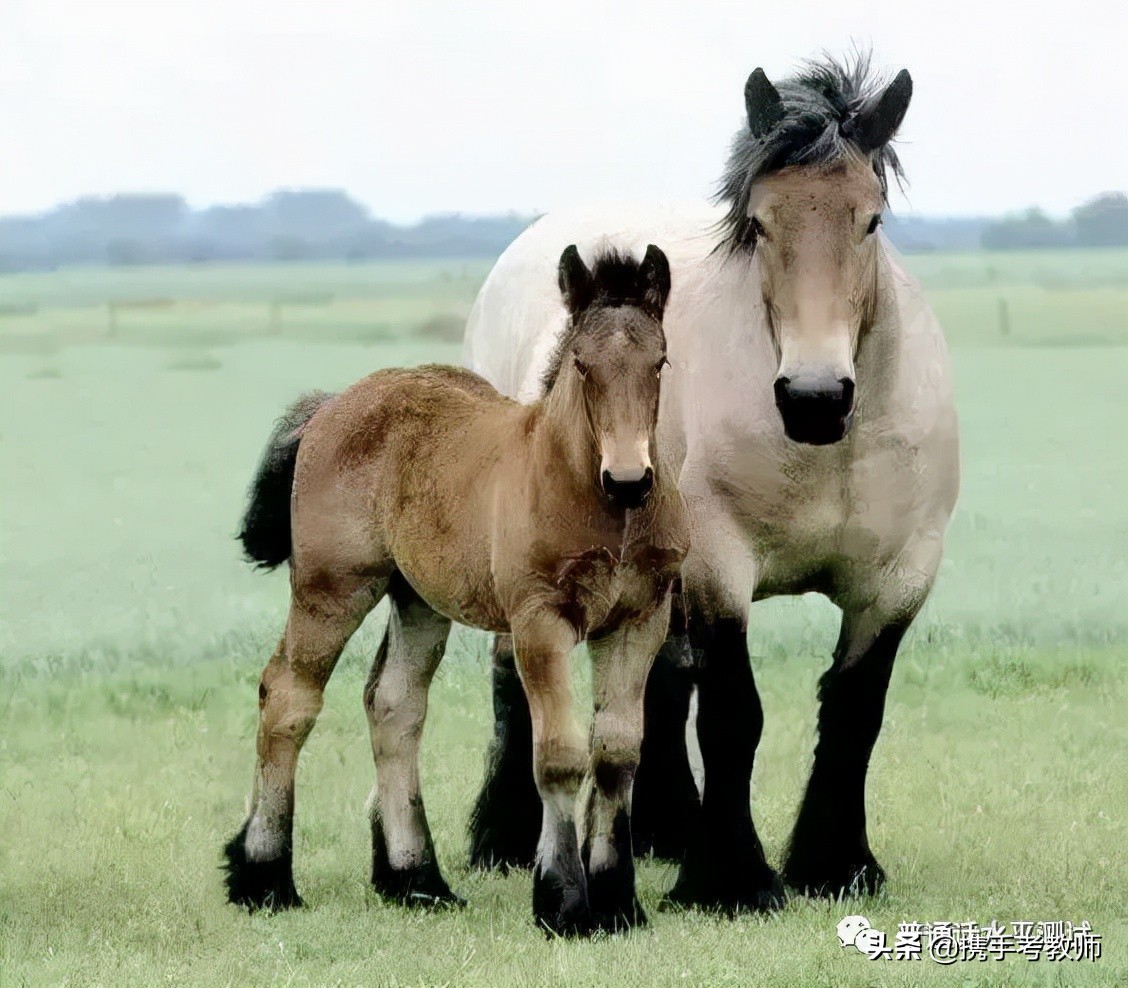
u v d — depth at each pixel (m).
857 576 10.16
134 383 57.34
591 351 8.41
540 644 8.88
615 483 8.21
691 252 10.95
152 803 12.38
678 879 10.14
